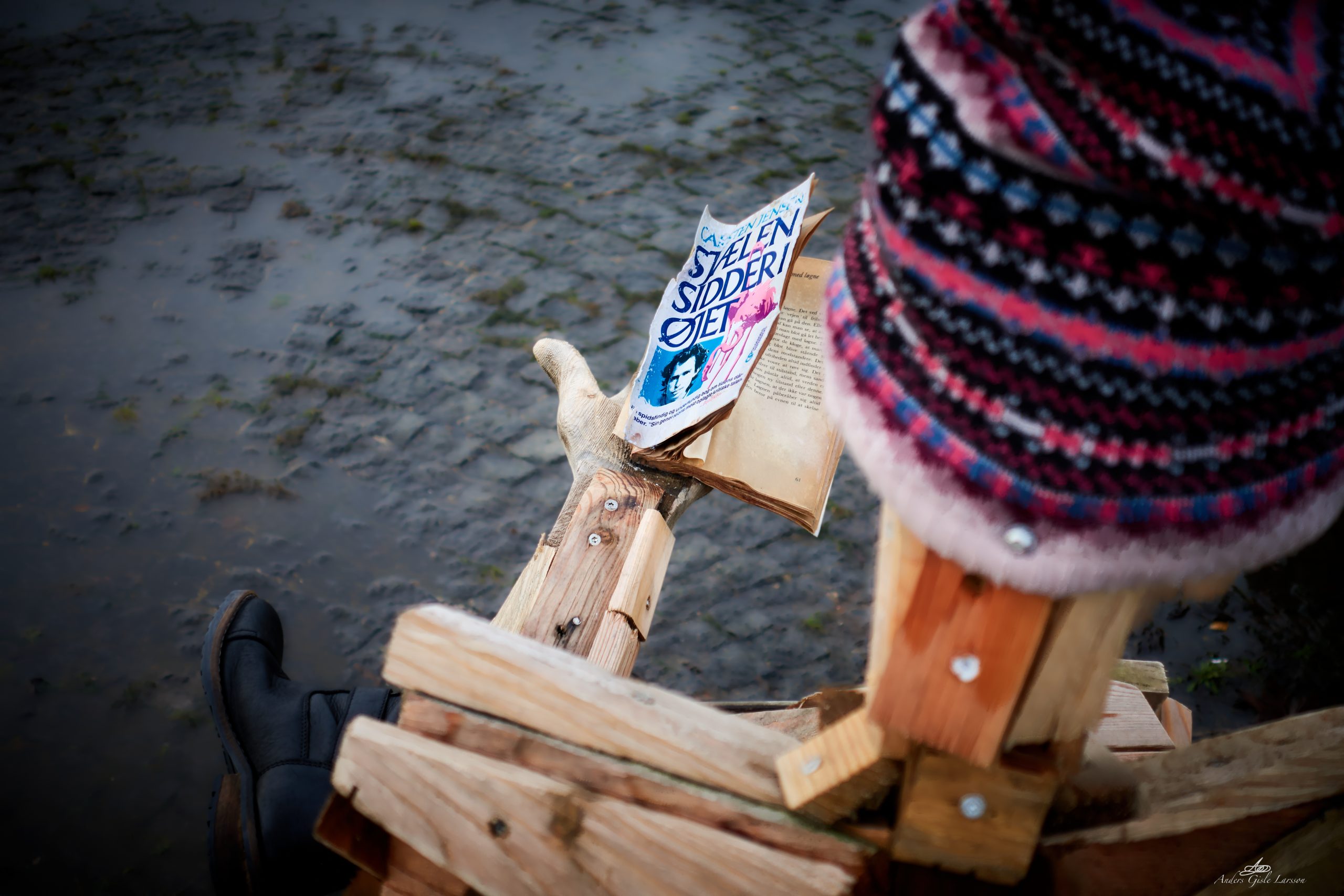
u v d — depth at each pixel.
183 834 3.31
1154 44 0.45
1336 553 4.42
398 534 4.34
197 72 7.48
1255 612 4.15
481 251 5.87
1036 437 0.50
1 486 4.42
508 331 5.35
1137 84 0.45
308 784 1.47
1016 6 0.46
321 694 1.67
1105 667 0.64
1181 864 0.76
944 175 0.49
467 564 4.23
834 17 8.51
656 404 1.62
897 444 0.54
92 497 4.41
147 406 4.85
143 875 3.19
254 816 1.43
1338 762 0.76
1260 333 0.48
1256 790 0.76
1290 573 4.33
